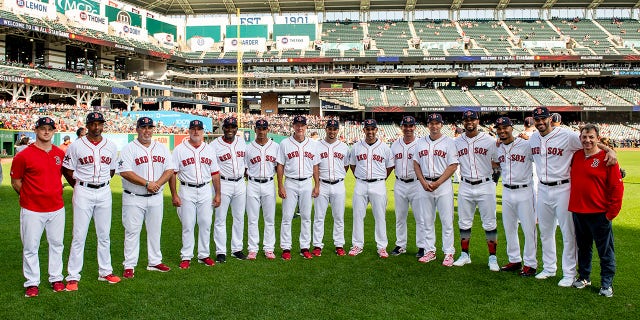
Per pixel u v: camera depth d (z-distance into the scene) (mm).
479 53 48656
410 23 56188
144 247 7754
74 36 37906
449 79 52000
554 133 5902
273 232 7254
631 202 12062
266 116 46250
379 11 56281
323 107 48031
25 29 34562
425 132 45875
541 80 51281
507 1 53094
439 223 9547
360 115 51344
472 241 8117
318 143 7457
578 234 5582
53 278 5574
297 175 7180
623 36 51344
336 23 56188
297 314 4770
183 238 6672
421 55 48469
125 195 6152
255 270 6391
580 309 4902
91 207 5754
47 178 5449
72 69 42125
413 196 7199
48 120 5438
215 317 4707
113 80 42844
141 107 45969
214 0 49281
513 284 5762
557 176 5848
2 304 5066
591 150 5363
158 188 6168
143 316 4734
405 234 7379
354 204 7375
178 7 51219
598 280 5887
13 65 36188
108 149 5895
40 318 4688
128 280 5922
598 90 49250
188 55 50156
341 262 6809
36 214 5375
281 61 48594
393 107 46281
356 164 7414
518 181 6223
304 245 7293
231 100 53281
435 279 5949
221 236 6957
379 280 5898
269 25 51719
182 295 5348
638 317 4688
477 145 6621
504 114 50438
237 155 7059
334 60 48125
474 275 6145
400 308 4926
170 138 31906
